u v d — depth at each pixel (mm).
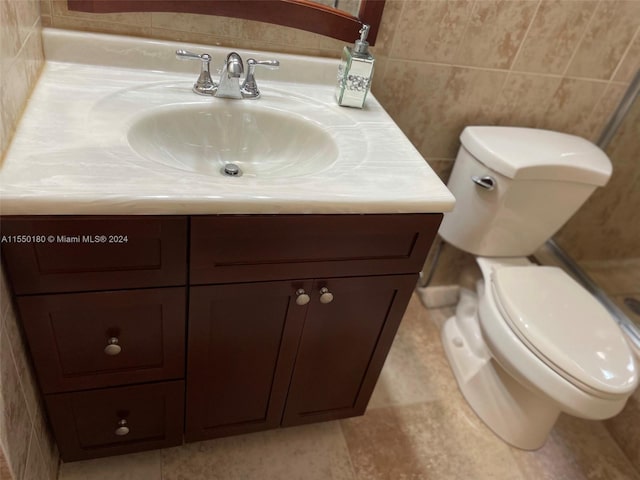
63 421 1027
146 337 946
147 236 788
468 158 1447
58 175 742
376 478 1321
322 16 1150
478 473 1381
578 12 1332
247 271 900
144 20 1078
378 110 1190
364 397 1300
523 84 1451
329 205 836
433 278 1898
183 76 1135
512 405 1437
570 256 1947
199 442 1315
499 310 1349
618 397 1154
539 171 1340
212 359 1037
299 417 1285
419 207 894
